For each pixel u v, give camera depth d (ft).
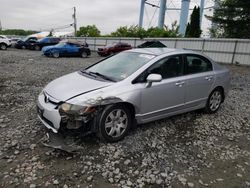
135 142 13.24
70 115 11.53
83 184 9.77
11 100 20.20
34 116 16.47
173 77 15.12
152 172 10.80
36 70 37.76
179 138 14.20
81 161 11.24
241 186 10.25
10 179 9.85
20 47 95.35
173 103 15.24
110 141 12.84
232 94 27.07
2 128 14.47
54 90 12.88
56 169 10.61
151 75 13.30
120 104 12.78
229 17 90.12
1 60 49.88
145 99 13.61
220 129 15.98
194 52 16.88
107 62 16.22
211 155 12.62
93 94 12.10
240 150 13.38
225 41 70.23
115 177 10.30
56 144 11.77
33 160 11.18
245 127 16.75
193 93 16.38
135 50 16.66
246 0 83.30
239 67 61.11
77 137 12.25
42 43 92.02
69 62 53.11
